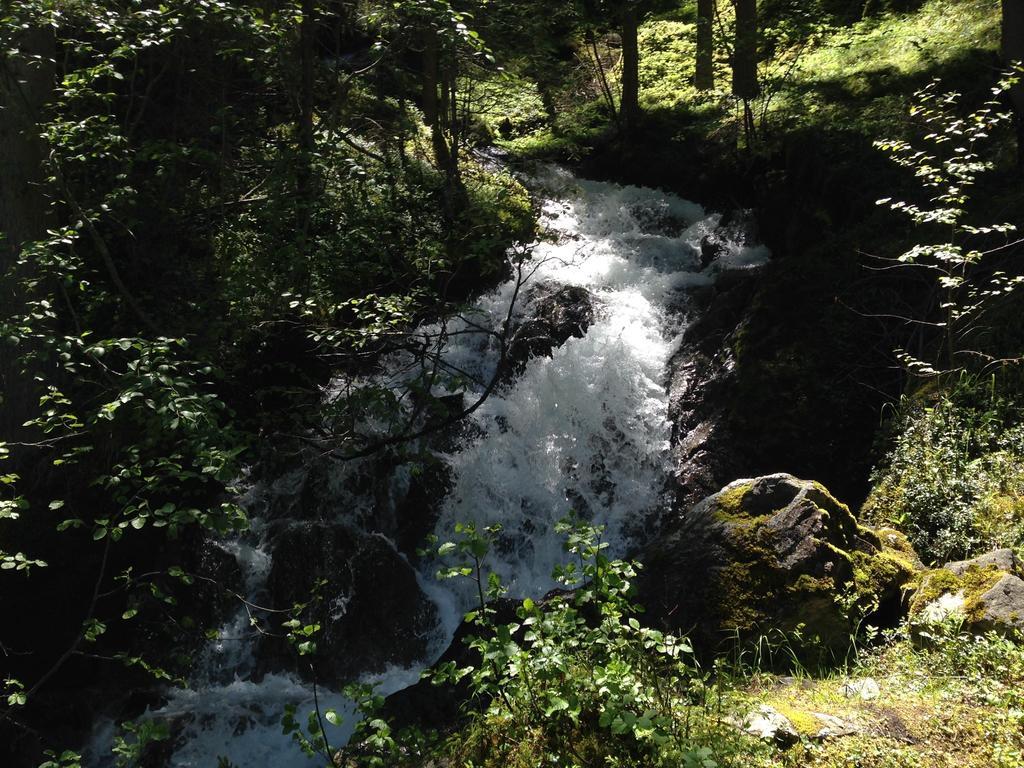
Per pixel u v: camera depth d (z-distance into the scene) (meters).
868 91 14.76
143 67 10.34
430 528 10.36
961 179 7.77
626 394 11.13
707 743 4.16
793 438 9.52
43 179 9.05
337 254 8.55
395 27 9.24
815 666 5.33
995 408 7.40
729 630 5.50
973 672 4.74
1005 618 5.03
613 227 15.20
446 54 9.82
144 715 8.52
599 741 4.24
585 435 11.00
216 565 9.48
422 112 17.34
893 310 9.66
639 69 20.81
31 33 8.88
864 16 18.08
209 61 9.51
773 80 15.96
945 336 8.54
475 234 12.18
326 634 9.18
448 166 13.32
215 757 8.10
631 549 10.05
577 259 13.77
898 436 7.87
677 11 23.09
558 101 19.73
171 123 9.80
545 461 10.95
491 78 15.48
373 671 9.07
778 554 5.68
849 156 12.42
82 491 8.90
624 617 5.77
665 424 10.80
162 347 5.30
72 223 9.10
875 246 10.38
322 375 10.89
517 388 11.48
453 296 12.63
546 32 16.36
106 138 7.51
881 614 5.74
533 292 12.73
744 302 11.42
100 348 5.48
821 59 17.25
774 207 13.34
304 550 9.50
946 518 6.69
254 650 9.10
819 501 5.93
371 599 9.38
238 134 10.09
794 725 4.36
